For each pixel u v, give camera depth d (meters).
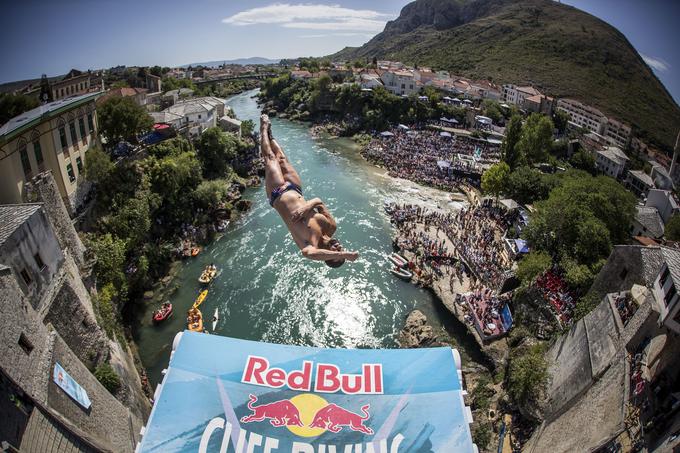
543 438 31.86
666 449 18.27
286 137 127.88
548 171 93.75
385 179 96.12
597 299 37.69
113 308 44.53
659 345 23.59
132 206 57.81
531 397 35.91
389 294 56.31
